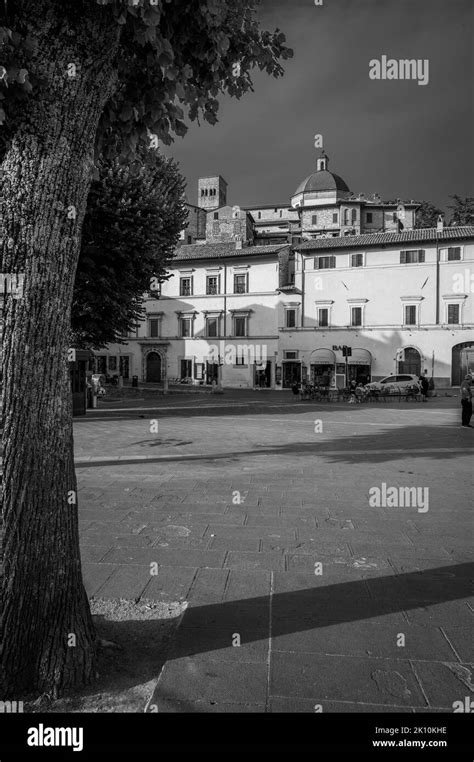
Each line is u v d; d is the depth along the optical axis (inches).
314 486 292.0
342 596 152.2
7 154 102.3
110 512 236.8
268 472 331.6
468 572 170.9
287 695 106.5
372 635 130.1
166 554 184.4
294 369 1840.6
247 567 173.0
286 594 153.2
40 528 105.1
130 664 116.1
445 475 325.7
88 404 890.1
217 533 207.6
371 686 109.7
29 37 98.8
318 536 205.0
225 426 617.0
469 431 579.2
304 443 475.8
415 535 207.2
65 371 109.0
